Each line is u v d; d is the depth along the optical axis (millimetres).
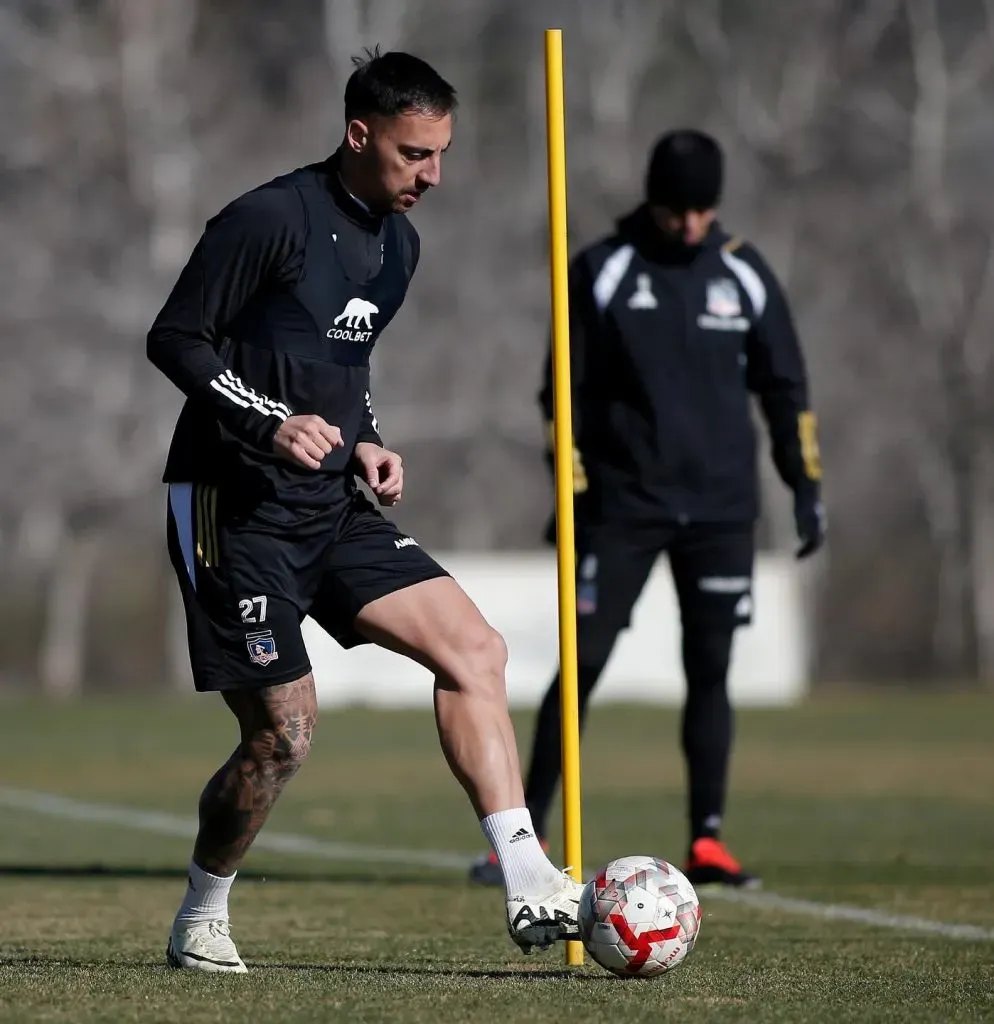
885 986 16359
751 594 28125
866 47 132125
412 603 16875
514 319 125875
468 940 20516
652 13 131375
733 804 42156
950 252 130500
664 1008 14727
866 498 131750
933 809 40875
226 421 16172
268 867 30719
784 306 28359
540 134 130250
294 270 16531
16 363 118312
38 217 120250
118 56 122625
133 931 21500
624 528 27797
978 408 130750
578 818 17812
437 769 53875
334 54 127062
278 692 16688
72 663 122875
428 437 125438
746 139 130375
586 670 27844
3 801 44875
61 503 119375
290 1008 14562
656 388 27609
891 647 134625
